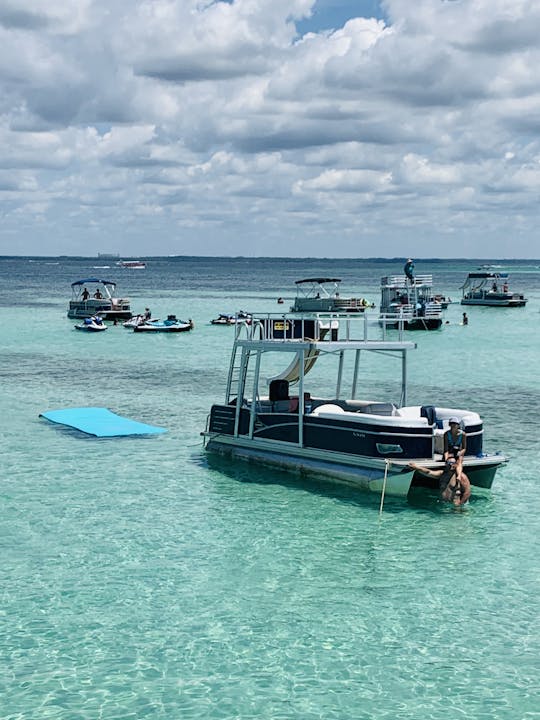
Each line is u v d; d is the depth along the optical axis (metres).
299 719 10.86
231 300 117.88
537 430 28.50
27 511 19.14
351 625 13.45
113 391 36.97
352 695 11.45
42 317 81.75
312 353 23.45
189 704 11.20
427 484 21.03
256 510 19.25
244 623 13.51
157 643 12.84
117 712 10.98
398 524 18.31
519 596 14.59
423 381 40.94
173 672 12.00
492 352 54.09
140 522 18.39
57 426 28.81
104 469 22.92
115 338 61.53
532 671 12.08
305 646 12.77
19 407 32.62
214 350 54.12
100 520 18.52
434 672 12.05
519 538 17.50
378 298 120.00
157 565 15.89
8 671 11.99
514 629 13.36
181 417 30.77
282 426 22.31
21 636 13.02
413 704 11.22
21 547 16.80
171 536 17.50
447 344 59.16
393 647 12.76
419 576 15.45
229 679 11.84
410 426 19.56
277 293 140.25
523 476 22.44
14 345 56.38
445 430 20.72
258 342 22.83
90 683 11.69
